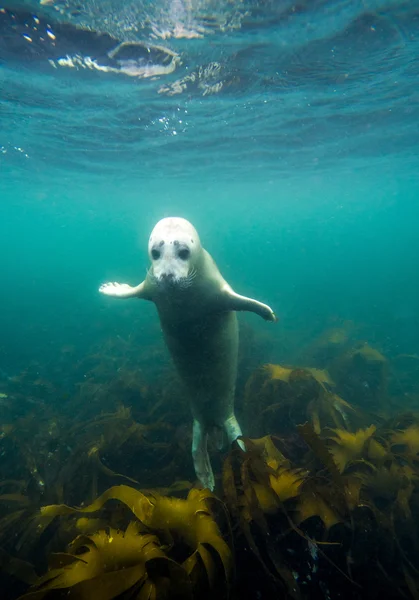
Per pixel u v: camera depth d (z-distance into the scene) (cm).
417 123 484
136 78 313
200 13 226
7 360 450
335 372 307
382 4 222
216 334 160
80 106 377
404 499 138
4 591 127
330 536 115
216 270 166
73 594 83
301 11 227
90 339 501
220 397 177
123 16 226
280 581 100
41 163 643
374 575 110
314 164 729
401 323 539
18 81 314
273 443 175
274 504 113
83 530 124
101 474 175
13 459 210
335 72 315
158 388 273
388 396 290
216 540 94
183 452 184
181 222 147
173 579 85
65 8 216
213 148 564
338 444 165
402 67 311
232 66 297
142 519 102
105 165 664
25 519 152
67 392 326
